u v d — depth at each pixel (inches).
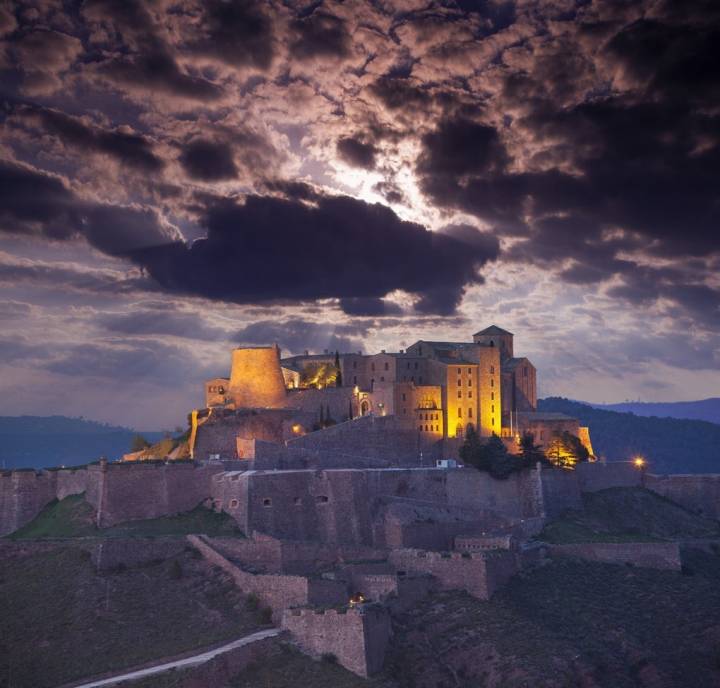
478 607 6678.2
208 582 6624.0
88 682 5610.2
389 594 6604.3
